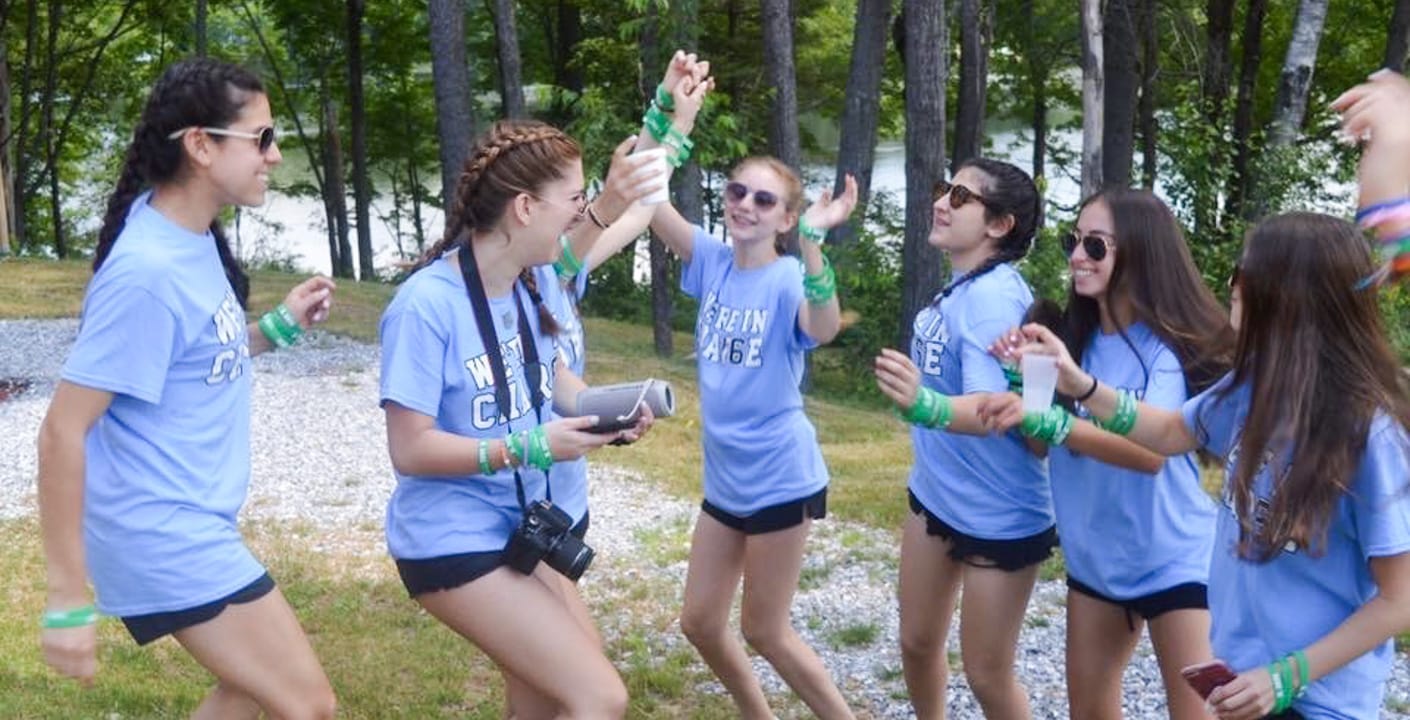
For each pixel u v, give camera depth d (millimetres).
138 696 5543
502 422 3773
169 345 3412
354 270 33438
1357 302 3012
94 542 3480
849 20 28766
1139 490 3852
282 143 36094
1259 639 3150
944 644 4691
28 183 34938
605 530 8820
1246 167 17953
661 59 16172
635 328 22016
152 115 3457
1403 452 2934
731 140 16312
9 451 10547
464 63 16625
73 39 31344
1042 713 5688
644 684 5965
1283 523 2988
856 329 18531
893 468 10828
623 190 4164
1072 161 30469
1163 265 3814
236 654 3535
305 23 30781
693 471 10500
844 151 19891
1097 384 3539
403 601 7152
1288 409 3006
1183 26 22172
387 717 5520
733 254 4895
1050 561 7688
